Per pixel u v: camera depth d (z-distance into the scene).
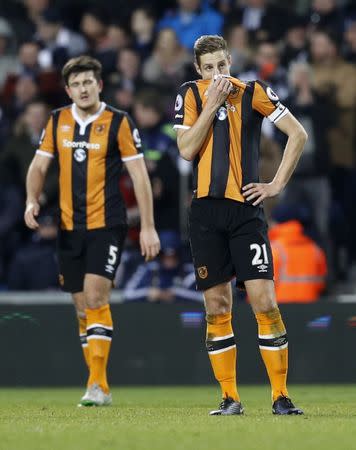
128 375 36.66
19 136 49.41
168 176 45.91
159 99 47.09
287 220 39.78
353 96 49.59
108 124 27.83
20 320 36.59
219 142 22.14
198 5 55.09
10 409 25.56
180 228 45.84
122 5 57.75
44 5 58.88
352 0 54.59
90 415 23.06
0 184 49.09
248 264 21.95
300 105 48.47
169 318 36.66
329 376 36.75
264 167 45.31
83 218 27.69
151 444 16.77
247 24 54.72
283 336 22.19
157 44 52.88
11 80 53.34
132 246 43.38
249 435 17.98
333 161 49.22
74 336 36.47
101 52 53.81
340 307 36.72
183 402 28.77
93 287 27.31
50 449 16.28
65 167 27.91
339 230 47.69
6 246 48.41
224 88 21.77
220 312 22.64
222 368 22.77
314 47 50.66
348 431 18.67
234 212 22.03
